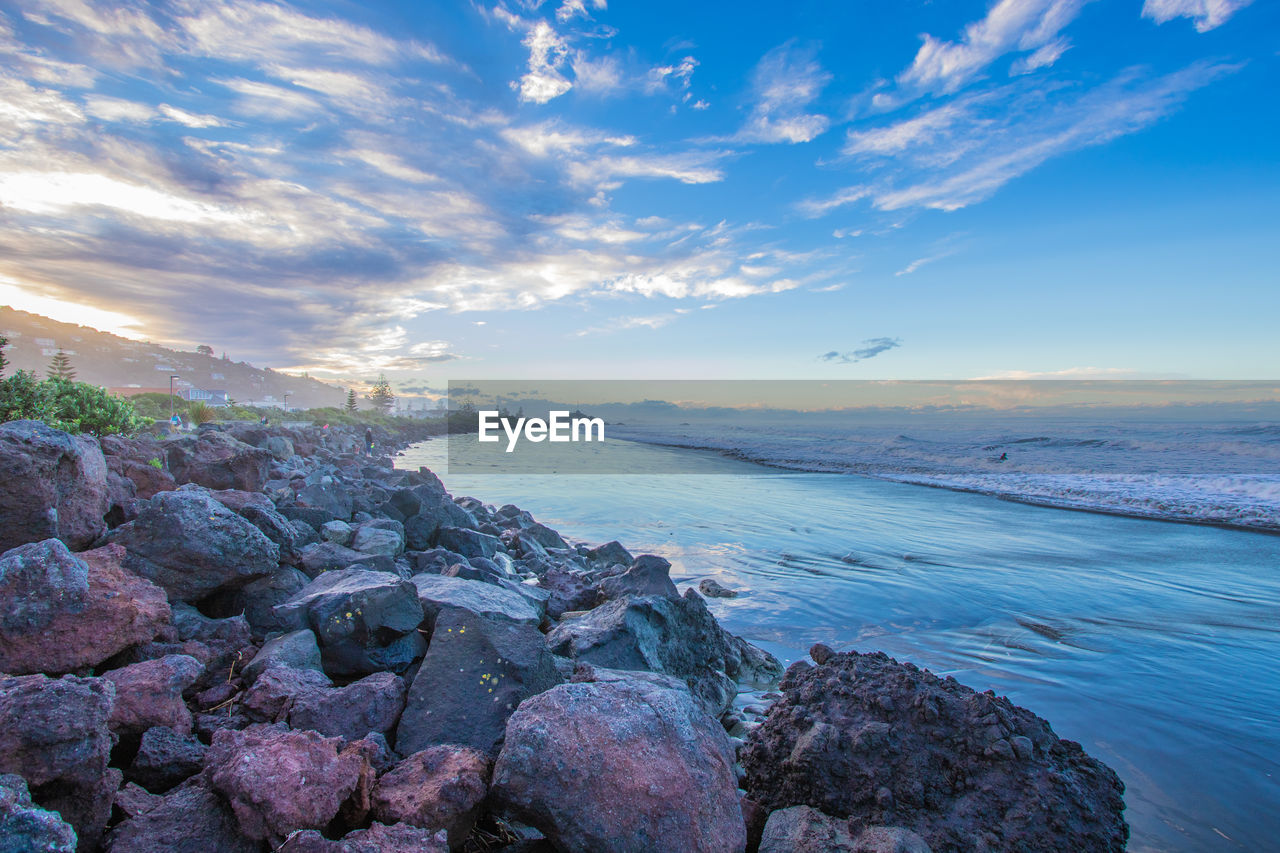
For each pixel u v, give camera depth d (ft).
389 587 16.08
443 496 33.86
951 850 10.07
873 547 41.63
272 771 8.86
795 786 11.72
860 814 10.86
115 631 12.28
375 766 11.25
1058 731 16.83
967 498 66.80
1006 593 30.45
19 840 6.72
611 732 10.51
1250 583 32.53
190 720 11.64
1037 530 48.03
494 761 11.05
